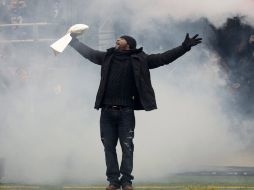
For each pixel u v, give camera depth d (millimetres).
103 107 13047
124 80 12883
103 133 13070
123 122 12914
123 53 12945
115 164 13070
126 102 12906
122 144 12945
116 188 13055
